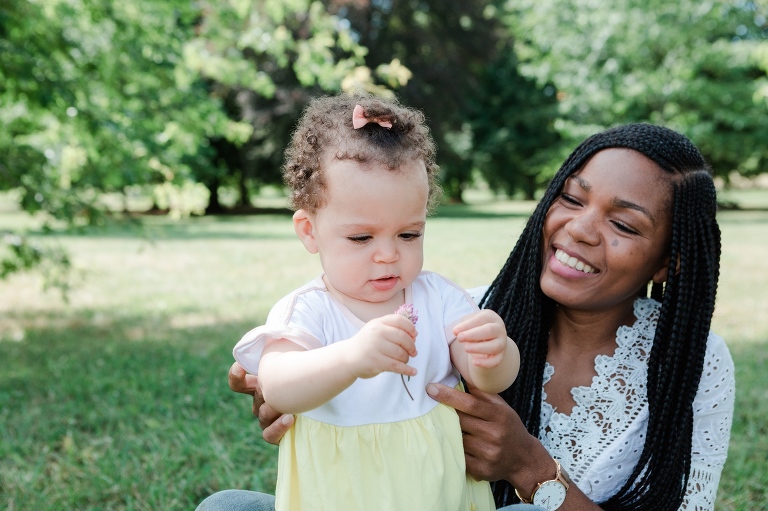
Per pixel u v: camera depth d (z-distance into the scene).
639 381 2.11
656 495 2.04
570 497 1.93
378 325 1.46
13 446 3.97
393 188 1.63
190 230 20.77
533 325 2.14
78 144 6.64
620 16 23.05
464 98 30.09
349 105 1.75
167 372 5.51
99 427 4.34
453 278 9.97
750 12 22.42
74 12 6.26
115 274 11.41
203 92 8.45
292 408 1.56
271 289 9.84
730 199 29.48
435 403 1.76
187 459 3.79
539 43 25.38
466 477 1.87
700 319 2.03
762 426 4.28
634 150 1.99
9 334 7.22
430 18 29.66
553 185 2.10
